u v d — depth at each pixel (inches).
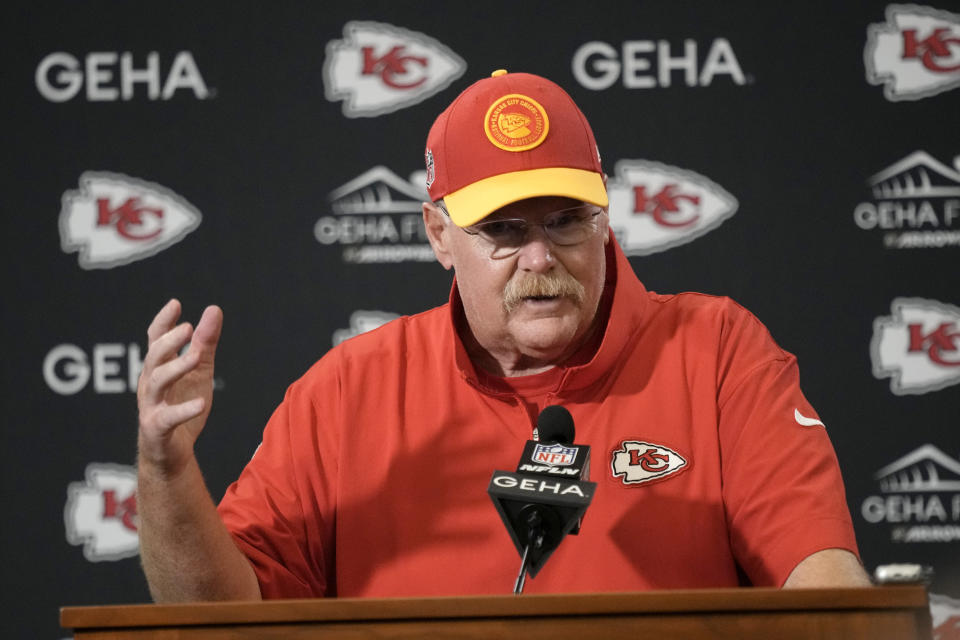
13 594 426.9
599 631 155.0
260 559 238.2
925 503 416.5
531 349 247.4
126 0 444.5
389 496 251.8
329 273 436.5
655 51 435.5
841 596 153.9
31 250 437.4
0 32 442.9
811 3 432.1
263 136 440.1
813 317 424.8
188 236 438.0
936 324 421.4
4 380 433.4
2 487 430.0
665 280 430.0
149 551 215.0
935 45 428.1
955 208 423.5
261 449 264.1
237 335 434.3
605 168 433.1
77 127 441.1
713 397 249.6
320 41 442.6
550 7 439.5
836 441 420.2
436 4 441.4
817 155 428.5
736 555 239.5
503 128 247.0
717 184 430.6
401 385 265.1
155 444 196.7
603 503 242.5
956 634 229.9
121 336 435.2
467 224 239.3
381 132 439.8
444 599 156.6
